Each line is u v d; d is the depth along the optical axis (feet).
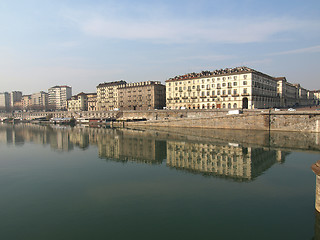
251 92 353.31
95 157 150.41
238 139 208.44
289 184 90.33
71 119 543.80
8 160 143.43
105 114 529.86
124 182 96.89
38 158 149.07
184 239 53.42
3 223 62.95
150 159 141.08
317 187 62.69
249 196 78.64
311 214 64.69
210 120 308.60
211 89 399.65
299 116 243.19
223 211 67.56
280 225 58.95
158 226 59.72
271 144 179.22
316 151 151.64
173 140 215.31
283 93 524.11
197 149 168.25
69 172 114.21
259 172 107.24
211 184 91.76
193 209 69.36
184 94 438.40
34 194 84.58
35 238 55.11
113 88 601.62
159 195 81.15
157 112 412.36
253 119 272.92
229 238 53.52
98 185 93.56
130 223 61.52
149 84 513.45
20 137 260.62
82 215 67.00
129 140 222.28
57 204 75.20
